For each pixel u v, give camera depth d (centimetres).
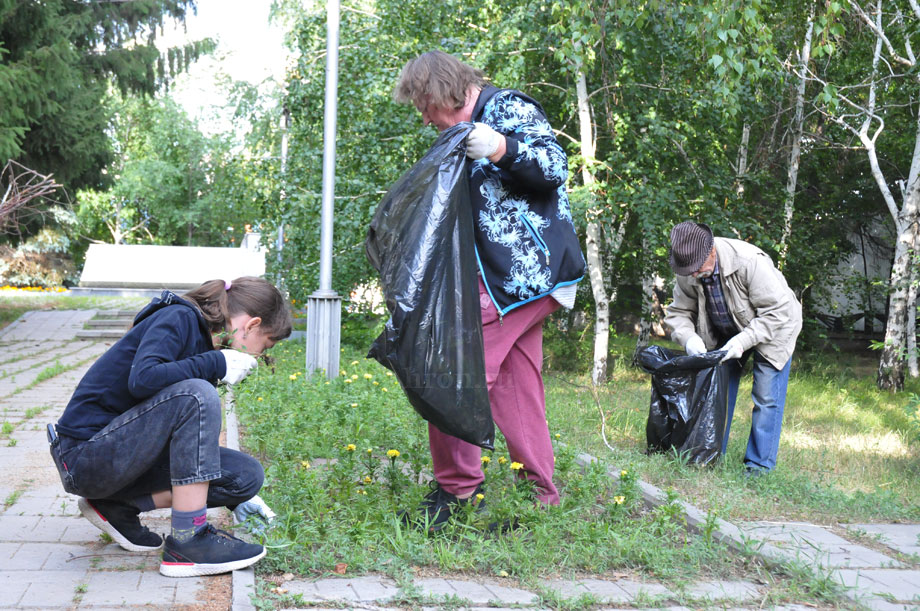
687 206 1211
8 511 377
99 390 293
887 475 550
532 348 372
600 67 1202
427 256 313
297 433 552
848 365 1528
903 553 371
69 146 1647
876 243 1831
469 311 320
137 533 319
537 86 1284
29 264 3406
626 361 1362
